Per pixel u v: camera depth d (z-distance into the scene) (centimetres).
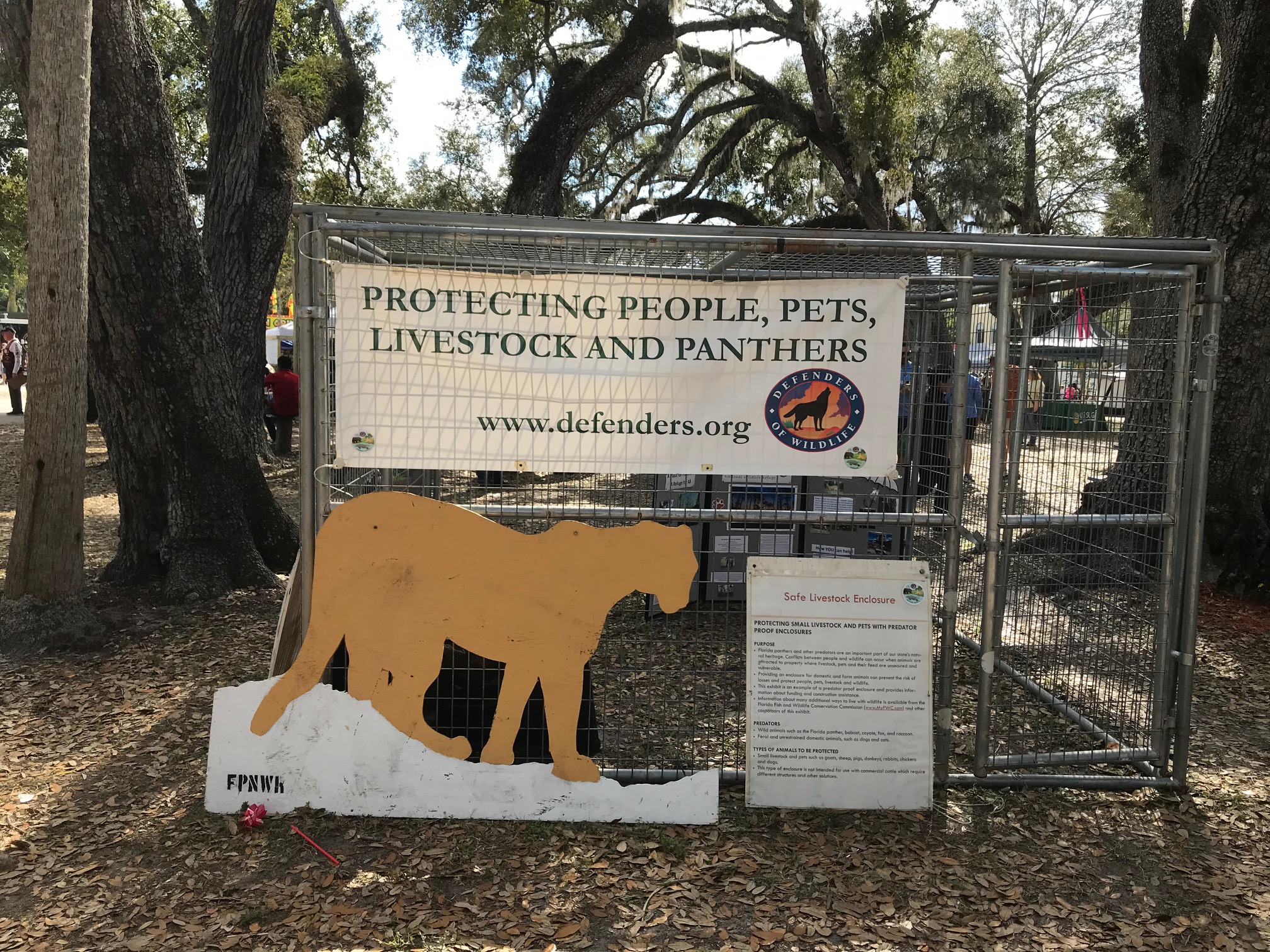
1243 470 719
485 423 340
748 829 337
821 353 343
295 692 341
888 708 352
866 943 272
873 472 348
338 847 319
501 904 288
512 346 338
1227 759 414
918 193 2178
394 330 335
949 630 366
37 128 488
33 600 529
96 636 536
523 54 1803
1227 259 714
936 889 301
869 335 343
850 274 409
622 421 343
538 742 376
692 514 350
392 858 313
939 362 509
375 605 342
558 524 344
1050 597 547
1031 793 373
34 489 521
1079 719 446
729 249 340
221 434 652
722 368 343
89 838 323
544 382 340
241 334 1223
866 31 1683
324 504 349
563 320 338
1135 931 281
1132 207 2539
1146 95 992
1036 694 485
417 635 341
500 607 343
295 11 1941
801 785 350
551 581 343
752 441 345
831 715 352
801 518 354
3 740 407
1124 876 314
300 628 363
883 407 346
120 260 599
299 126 1309
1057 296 466
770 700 353
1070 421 434
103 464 1374
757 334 342
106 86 582
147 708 446
